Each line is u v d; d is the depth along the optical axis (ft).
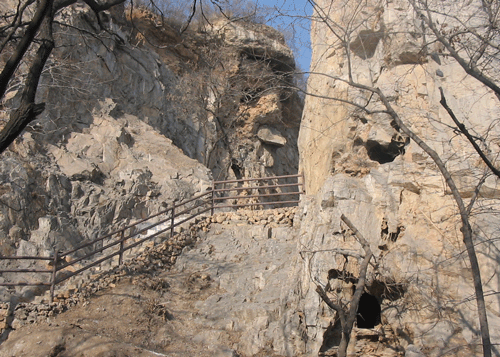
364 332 30.66
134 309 33.78
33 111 21.80
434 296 29.58
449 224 31.30
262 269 38.11
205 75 82.02
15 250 41.57
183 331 32.65
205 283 37.58
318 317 30.48
